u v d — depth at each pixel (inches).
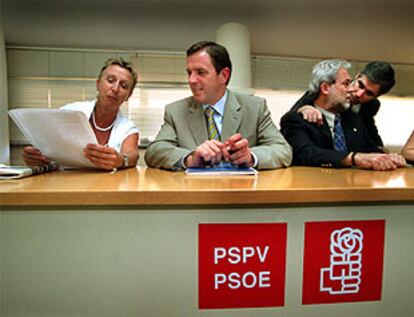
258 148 42.4
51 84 142.5
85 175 35.9
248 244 28.3
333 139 54.3
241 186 28.3
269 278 28.8
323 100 55.2
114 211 27.2
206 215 27.7
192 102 49.2
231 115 48.1
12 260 27.2
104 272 27.8
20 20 116.6
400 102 168.2
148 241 27.7
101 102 51.4
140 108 148.3
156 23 119.6
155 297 28.3
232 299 28.7
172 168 40.6
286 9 108.7
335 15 112.8
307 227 28.7
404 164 41.7
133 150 49.2
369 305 30.3
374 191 27.9
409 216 30.0
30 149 39.8
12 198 25.5
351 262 29.6
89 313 28.2
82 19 116.1
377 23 119.5
